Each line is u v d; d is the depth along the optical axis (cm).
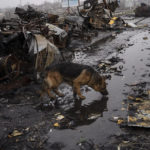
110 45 1316
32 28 845
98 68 839
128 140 396
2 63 685
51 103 570
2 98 614
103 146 385
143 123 432
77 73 539
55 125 466
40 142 412
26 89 669
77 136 423
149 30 1841
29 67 747
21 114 525
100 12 2009
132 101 545
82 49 1242
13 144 414
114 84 672
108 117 484
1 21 918
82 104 557
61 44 1134
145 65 835
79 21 1560
